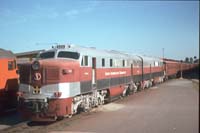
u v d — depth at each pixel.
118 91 25.14
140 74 33.84
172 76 62.41
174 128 13.94
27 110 14.88
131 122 15.33
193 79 61.72
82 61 17.33
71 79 15.66
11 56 18.70
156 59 45.16
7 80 18.11
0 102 17.80
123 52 29.52
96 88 19.83
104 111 18.89
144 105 21.75
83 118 16.47
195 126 14.38
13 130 13.63
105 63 21.64
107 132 13.09
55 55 16.77
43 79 14.80
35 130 13.56
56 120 15.98
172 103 22.83
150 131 13.30
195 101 23.98
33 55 33.69
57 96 14.66
